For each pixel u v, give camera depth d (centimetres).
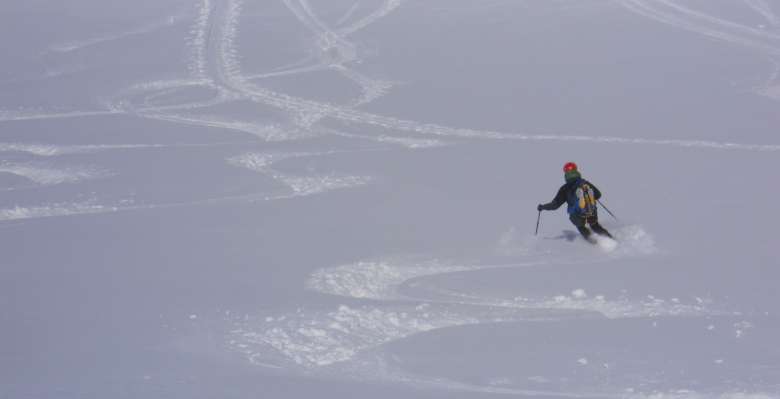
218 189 2456
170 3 6581
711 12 5881
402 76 4625
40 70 5050
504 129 3409
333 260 1634
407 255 1670
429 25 5778
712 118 3488
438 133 3384
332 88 4422
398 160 2831
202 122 3794
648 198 2145
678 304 1293
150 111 4072
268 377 937
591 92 4081
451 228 1903
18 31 5897
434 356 1048
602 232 1738
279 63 5075
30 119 3947
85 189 2527
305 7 6384
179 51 5406
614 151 2900
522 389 899
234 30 5872
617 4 6084
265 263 1617
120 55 5341
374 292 1433
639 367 975
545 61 4812
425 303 1321
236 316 1235
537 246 1730
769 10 5916
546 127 3412
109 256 1708
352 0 6512
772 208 1978
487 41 5325
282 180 2556
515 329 1168
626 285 1406
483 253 1683
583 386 908
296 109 4003
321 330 1165
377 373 978
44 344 1092
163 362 1002
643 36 5306
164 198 2367
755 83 4219
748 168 2522
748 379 912
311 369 995
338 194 2323
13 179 2744
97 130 3653
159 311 1267
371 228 1917
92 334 1143
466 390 887
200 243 1811
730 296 1324
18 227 2062
